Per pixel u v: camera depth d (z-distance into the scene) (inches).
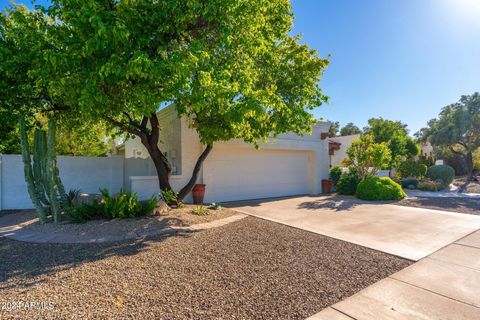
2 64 232.7
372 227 273.3
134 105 231.3
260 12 262.2
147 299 125.8
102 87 212.1
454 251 200.7
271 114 338.6
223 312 115.6
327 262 176.9
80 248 201.9
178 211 318.7
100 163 460.1
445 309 120.6
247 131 314.8
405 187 666.2
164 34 232.1
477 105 764.0
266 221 300.0
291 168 546.0
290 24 345.1
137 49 205.2
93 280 145.9
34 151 294.8
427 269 167.2
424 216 330.0
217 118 305.6
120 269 161.5
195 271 159.6
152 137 346.3
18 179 374.3
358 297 131.2
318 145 578.2
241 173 473.1
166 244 211.8
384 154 514.6
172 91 216.2
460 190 613.9
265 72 346.3
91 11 184.4
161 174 352.2
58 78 207.3
